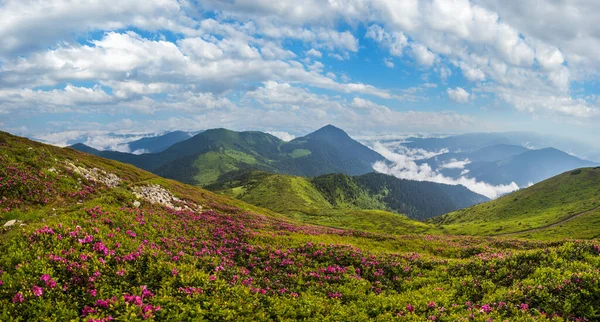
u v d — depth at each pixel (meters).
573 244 20.89
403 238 40.72
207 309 14.86
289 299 17.69
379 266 23.52
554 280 16.27
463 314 15.51
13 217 23.73
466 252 32.41
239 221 38.84
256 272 21.42
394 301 17.80
